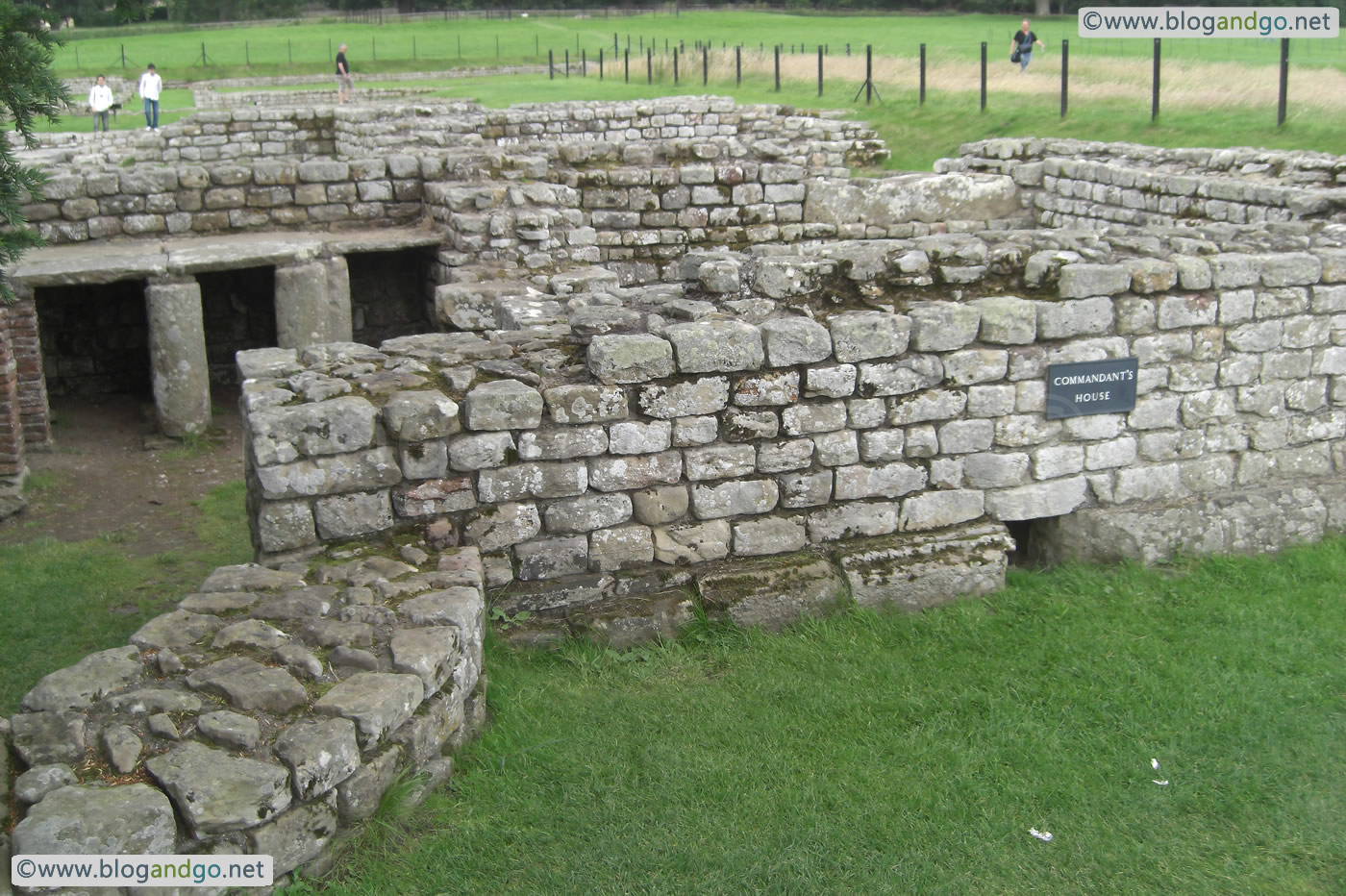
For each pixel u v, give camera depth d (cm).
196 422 1135
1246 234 860
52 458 1071
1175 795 495
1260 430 747
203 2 6519
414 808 457
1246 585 695
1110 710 557
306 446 569
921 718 550
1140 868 452
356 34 5753
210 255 1141
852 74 2806
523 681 575
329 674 457
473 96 2986
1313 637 630
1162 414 719
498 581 605
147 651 462
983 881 444
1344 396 764
